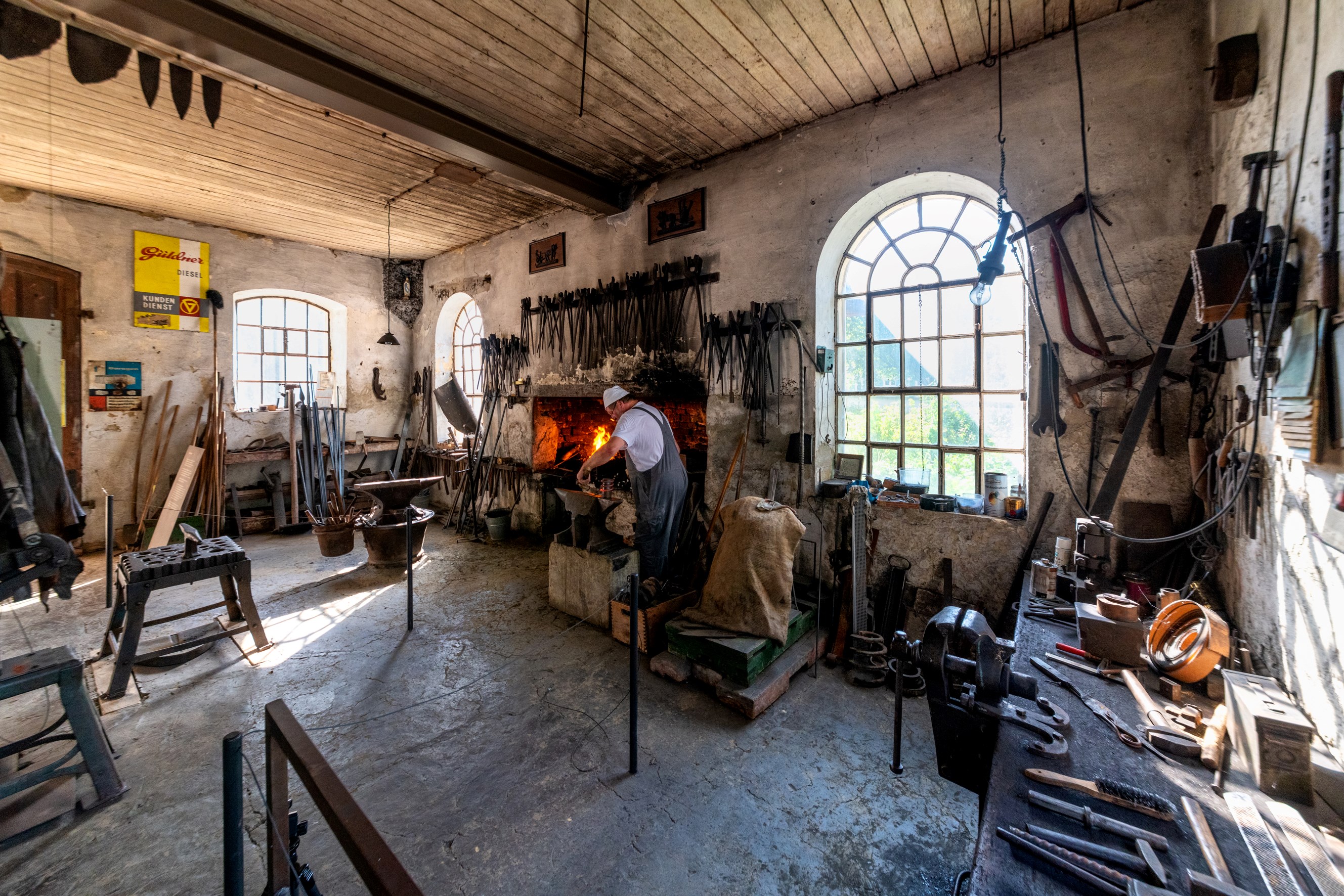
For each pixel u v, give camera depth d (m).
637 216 5.60
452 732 2.91
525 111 4.19
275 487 7.17
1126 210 3.10
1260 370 1.94
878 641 3.50
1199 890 1.13
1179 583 2.79
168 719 3.01
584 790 2.49
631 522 5.45
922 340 4.16
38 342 2.96
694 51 3.46
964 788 2.50
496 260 7.36
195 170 5.24
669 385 5.21
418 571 5.53
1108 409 3.17
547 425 6.93
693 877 2.05
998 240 3.04
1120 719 1.79
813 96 4.00
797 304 4.46
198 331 6.91
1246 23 2.45
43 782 2.29
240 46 3.10
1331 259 1.53
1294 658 1.84
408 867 2.09
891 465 4.36
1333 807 1.39
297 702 3.18
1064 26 3.26
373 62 3.56
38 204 5.86
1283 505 1.95
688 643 3.38
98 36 3.18
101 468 6.28
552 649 3.83
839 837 2.24
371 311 8.49
